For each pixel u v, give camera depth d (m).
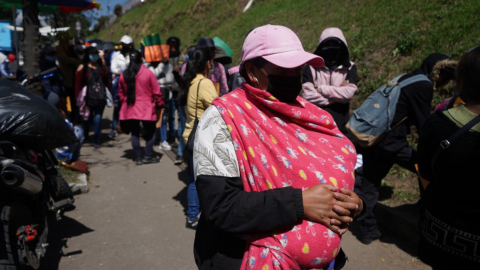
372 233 3.69
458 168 1.65
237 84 4.31
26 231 2.72
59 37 8.08
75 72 7.66
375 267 3.32
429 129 1.80
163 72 6.97
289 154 1.45
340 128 4.20
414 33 5.78
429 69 3.42
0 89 2.95
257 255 1.43
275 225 1.37
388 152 3.46
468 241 1.66
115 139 8.21
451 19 5.61
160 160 6.53
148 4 27.52
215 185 1.39
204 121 1.49
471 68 1.67
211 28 15.59
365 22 7.15
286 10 11.09
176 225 4.14
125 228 4.06
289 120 1.56
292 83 1.60
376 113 3.40
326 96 4.10
